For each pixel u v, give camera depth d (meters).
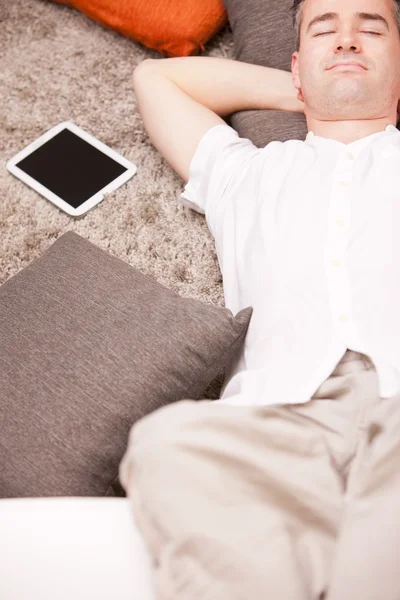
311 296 1.08
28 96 1.72
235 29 1.63
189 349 1.08
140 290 1.16
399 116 1.47
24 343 1.10
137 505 0.86
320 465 0.90
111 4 1.71
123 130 1.66
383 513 0.83
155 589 0.82
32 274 1.21
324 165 1.21
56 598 0.85
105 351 1.07
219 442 0.87
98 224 1.52
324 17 1.35
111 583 0.87
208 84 1.51
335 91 1.31
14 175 1.58
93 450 1.01
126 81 1.73
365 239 1.11
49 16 1.84
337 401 1.00
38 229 1.53
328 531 0.86
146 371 1.06
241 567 0.79
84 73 1.75
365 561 0.80
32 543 0.89
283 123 1.46
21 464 1.00
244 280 1.20
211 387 1.33
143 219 1.53
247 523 0.81
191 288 1.44
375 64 1.31
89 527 0.91
